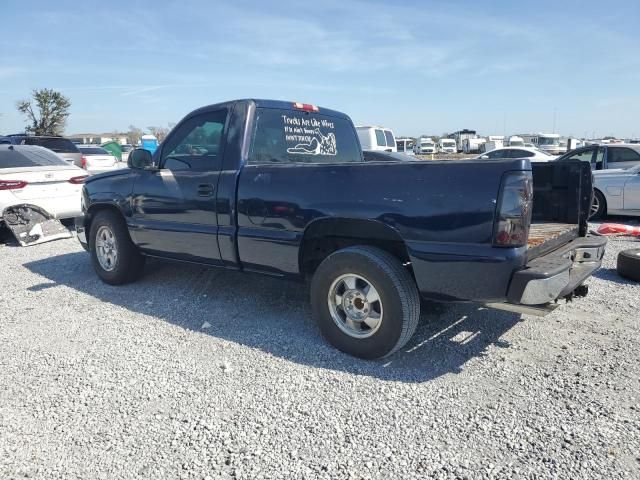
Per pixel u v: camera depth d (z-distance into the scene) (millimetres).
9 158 8375
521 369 3396
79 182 8773
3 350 3828
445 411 2898
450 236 3086
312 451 2559
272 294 5105
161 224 4758
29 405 3039
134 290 5328
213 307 4746
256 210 3973
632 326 4117
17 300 5074
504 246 2943
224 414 2908
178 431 2748
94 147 21859
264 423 2811
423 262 3182
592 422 2750
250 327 4227
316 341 3916
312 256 3975
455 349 3736
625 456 2459
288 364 3531
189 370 3457
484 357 3598
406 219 3225
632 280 5422
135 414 2924
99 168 18438
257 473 2402
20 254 7398
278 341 3922
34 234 8094
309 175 3689
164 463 2490
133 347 3850
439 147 58000
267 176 3922
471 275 3039
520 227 2932
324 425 2781
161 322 4379
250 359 3619
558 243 3773
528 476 2338
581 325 4168
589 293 5012
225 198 4172
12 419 2895
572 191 4285
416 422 2791
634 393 3045
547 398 3012
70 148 16875
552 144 40312
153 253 4980
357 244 3779
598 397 3006
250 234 4031
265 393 3137
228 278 5688
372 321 3486
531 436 2641
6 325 4355
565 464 2412
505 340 3887
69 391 3193
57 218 8602
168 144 4789
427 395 3080
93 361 3613
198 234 4406
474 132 59438
